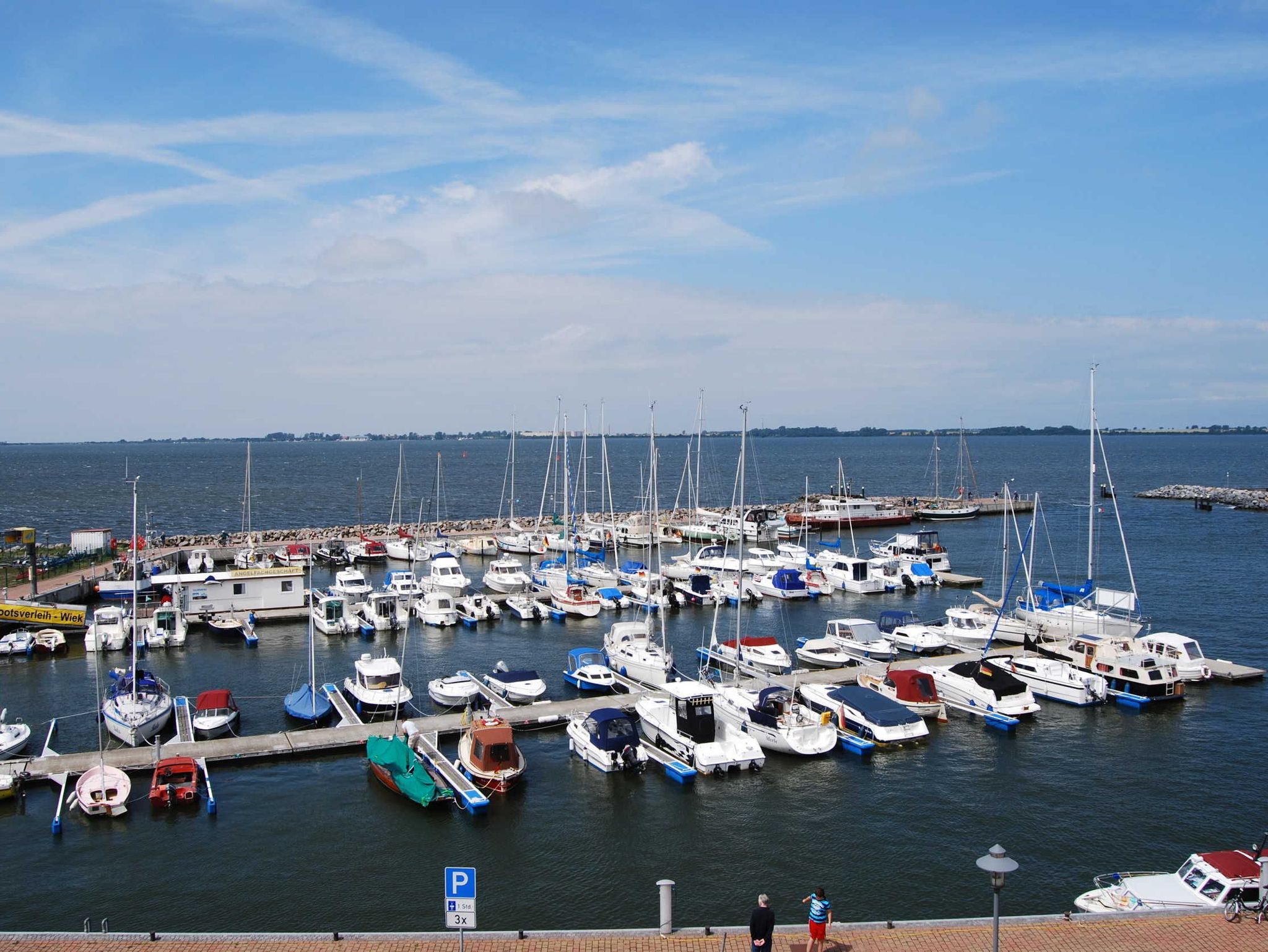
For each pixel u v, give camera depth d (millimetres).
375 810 38375
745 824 37062
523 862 33906
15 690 56188
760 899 22609
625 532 122312
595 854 34531
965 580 93500
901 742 46031
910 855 34438
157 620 68875
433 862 33844
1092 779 41719
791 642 69812
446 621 74000
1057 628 65500
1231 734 47625
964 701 51344
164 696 50031
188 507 185750
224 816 37719
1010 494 187000
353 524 158000
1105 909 27484
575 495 139375
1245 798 39688
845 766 43375
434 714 50719
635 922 29609
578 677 55219
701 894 31438
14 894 31453
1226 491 184500
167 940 24672
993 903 29266
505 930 29078
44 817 37531
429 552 107188
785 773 42531
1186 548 116438
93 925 29453
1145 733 47875
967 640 66500
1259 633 70375
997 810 38406
